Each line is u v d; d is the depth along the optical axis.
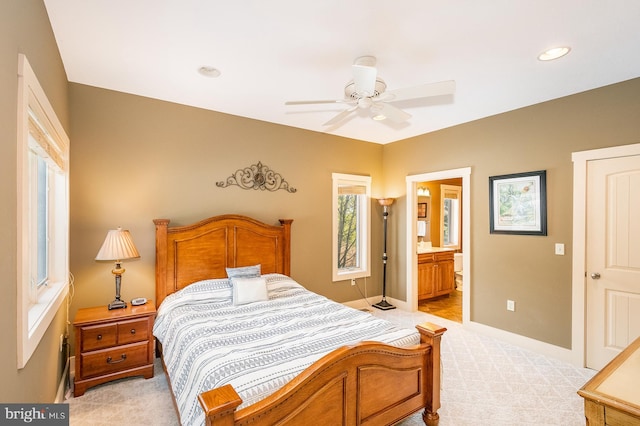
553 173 3.14
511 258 3.46
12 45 1.20
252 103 3.31
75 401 2.31
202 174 3.44
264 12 1.82
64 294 2.36
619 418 1.02
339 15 1.84
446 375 2.76
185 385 1.77
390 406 1.83
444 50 2.22
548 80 2.71
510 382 2.65
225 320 2.40
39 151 1.87
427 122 3.93
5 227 1.13
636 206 2.67
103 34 2.05
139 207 3.08
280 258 3.88
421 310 4.76
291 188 4.13
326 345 1.93
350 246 4.94
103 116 2.91
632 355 1.35
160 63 2.45
